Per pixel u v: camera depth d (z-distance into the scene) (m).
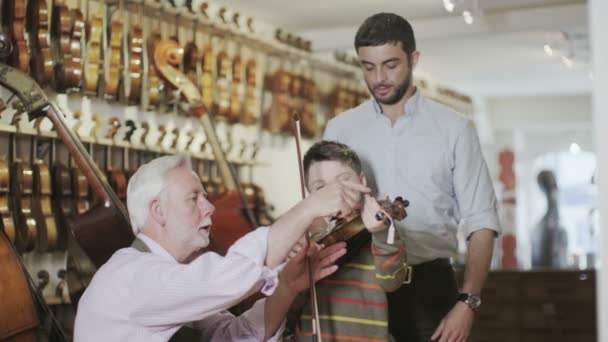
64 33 4.62
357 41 3.21
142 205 2.61
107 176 4.92
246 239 2.38
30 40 4.59
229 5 6.36
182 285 2.37
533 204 12.88
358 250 2.63
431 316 3.18
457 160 3.26
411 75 3.27
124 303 2.44
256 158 6.66
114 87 4.91
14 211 4.46
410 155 3.28
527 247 12.34
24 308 3.45
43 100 3.86
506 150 11.75
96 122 4.84
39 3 4.49
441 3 6.31
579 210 12.82
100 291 2.49
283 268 2.54
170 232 2.60
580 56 8.94
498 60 9.16
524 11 6.49
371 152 3.33
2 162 4.25
